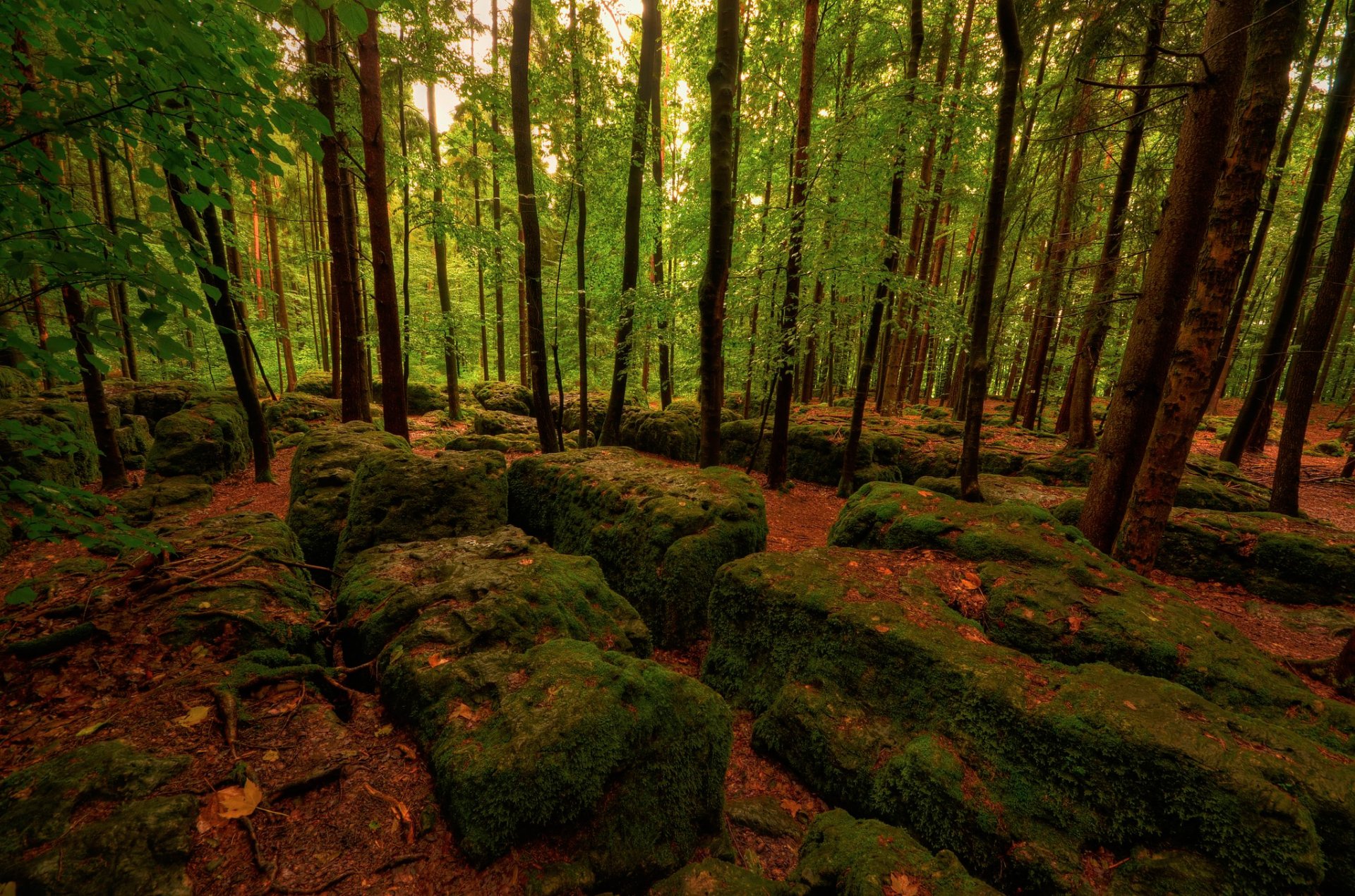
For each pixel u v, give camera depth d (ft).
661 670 8.58
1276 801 6.93
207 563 10.70
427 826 6.25
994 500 25.43
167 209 7.30
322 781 6.59
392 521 17.46
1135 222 27.35
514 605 10.05
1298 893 6.54
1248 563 19.69
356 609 10.75
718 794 8.34
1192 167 15.14
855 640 11.46
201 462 28.43
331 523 19.61
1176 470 16.89
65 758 5.92
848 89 34.27
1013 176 34.40
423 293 83.41
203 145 7.63
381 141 26.99
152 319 6.99
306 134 7.95
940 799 8.82
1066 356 57.98
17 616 8.55
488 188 62.28
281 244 69.77
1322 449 50.62
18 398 33.24
